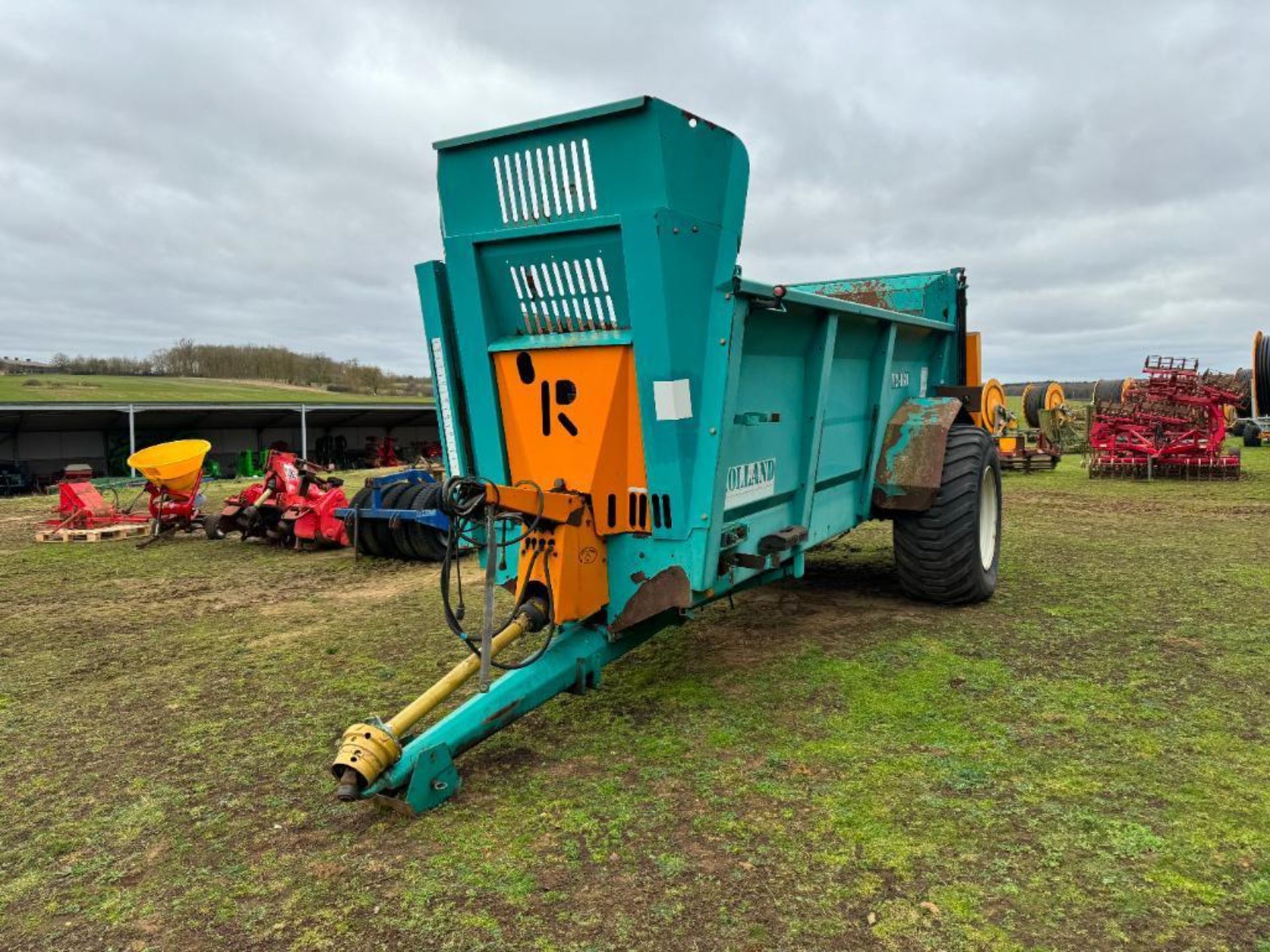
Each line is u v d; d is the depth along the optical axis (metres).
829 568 7.09
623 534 3.60
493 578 3.10
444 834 2.88
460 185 3.64
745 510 3.85
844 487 5.12
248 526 9.19
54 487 18.98
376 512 7.95
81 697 4.37
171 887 2.63
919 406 5.55
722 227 3.43
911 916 2.36
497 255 3.63
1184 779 3.11
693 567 3.44
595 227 3.30
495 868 2.66
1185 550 7.49
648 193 3.14
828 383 4.45
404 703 4.19
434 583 7.14
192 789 3.29
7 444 22.02
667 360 3.26
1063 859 2.62
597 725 3.78
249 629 5.69
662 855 2.71
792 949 2.24
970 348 7.00
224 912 2.49
